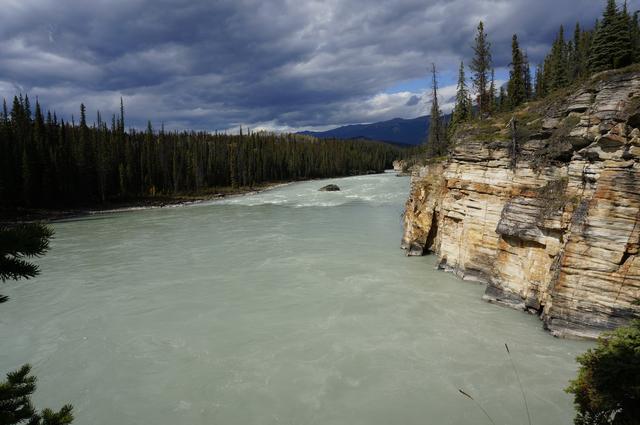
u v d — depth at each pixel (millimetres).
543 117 21891
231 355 15352
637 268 14344
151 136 103625
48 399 13031
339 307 19484
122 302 21469
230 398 12750
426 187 29953
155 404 12617
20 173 68375
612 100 16391
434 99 55688
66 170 73875
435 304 19625
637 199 14469
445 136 57438
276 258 29234
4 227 4266
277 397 12680
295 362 14641
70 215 66438
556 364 13812
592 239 15250
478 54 44094
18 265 4266
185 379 13875
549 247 17750
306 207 60156
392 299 20375
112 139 92812
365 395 12594
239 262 28562
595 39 30000
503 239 19859
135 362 15156
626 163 14891
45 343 16984
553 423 10984
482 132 25547
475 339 15859
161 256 31781
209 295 21922
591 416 7688
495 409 11656
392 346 15500
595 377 7672
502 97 59000
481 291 21469
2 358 15781
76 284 24969
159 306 20656
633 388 6977
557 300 15984
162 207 75562
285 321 18109
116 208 74312
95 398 13031
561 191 18172
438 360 14375
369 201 62094
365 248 31688
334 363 14453
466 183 23984
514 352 14719
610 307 14766
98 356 15719
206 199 86688
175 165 94938
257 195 88500
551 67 52594
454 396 12344
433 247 29875
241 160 113562
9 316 19984
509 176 21672
